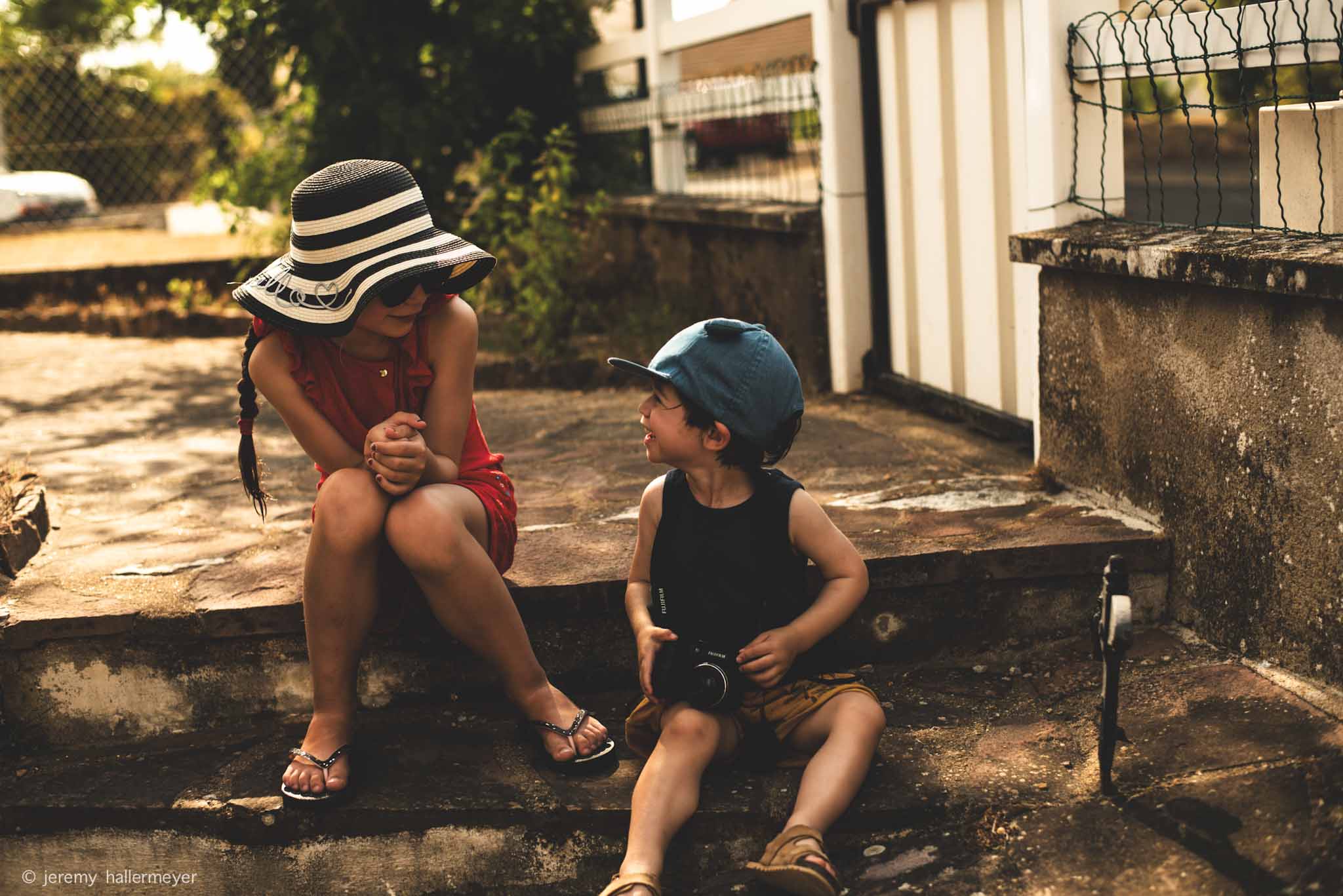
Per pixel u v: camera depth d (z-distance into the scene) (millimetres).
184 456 4062
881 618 2736
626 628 2705
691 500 2375
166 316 7148
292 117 7172
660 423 2305
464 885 2318
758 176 5293
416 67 6684
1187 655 2586
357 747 2523
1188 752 2232
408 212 2354
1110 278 2881
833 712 2258
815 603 2295
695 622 2350
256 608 2613
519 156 6465
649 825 2111
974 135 3760
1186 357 2629
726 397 2256
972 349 3928
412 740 2549
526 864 2295
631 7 6480
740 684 2264
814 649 2340
